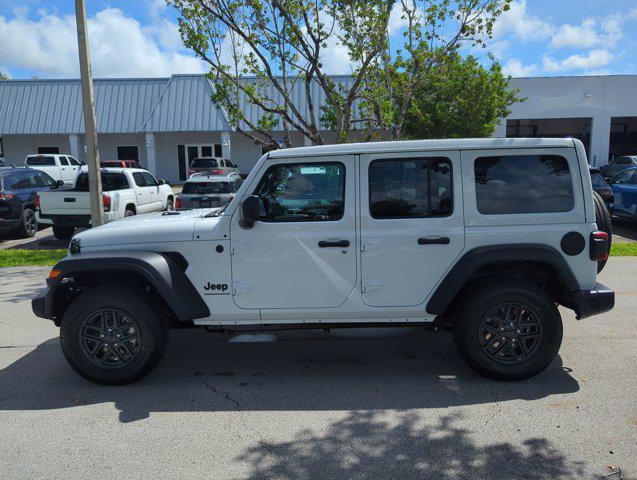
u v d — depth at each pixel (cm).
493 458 341
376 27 932
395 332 598
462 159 447
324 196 451
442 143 446
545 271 463
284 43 950
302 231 449
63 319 447
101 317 450
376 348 551
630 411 399
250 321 462
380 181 450
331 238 448
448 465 334
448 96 1911
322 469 332
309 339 582
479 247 445
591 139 2708
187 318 446
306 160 450
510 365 449
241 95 3030
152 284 446
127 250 456
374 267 449
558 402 417
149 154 3111
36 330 625
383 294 452
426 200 450
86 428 388
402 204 450
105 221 1209
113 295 444
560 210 448
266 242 450
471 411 405
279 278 453
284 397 437
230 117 1021
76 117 3184
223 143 3069
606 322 613
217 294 457
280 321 462
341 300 454
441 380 466
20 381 475
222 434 377
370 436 371
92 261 439
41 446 363
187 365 513
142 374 457
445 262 448
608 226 502
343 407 417
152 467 336
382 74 1004
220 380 475
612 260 977
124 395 445
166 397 440
